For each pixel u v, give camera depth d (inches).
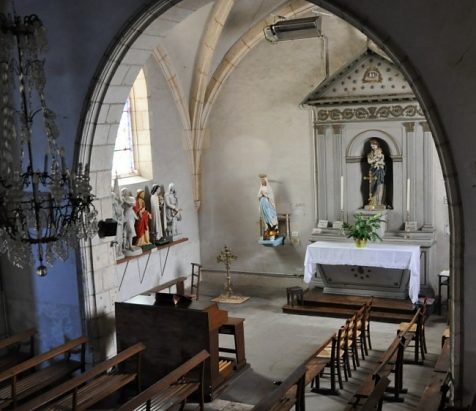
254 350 437.7
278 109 569.3
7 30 270.4
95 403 348.8
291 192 575.5
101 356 394.6
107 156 386.6
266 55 566.6
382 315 490.0
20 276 409.7
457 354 296.0
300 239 577.9
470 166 283.1
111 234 388.5
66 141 376.2
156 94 551.5
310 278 522.0
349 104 526.9
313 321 496.4
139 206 525.0
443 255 526.3
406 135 519.5
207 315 348.8
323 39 543.5
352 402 313.7
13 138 276.5
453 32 277.1
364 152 544.1
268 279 596.1
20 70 275.9
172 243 561.0
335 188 550.9
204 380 352.5
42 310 405.1
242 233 601.0
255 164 585.6
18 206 266.2
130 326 373.7
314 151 556.1
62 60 368.2
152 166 552.4
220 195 603.8
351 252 506.0
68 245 285.4
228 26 540.1
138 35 351.3
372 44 511.2
